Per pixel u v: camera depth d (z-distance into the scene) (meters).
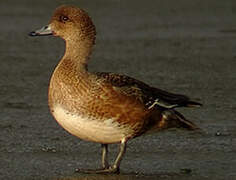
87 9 28.88
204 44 22.88
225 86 17.45
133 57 20.84
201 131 13.41
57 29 11.45
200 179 10.91
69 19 11.32
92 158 11.96
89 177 10.99
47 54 21.30
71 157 12.01
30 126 13.89
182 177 10.99
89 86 10.65
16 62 20.16
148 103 10.94
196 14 28.33
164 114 11.21
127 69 19.34
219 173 11.17
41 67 19.56
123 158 11.97
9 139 12.98
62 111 10.77
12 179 10.84
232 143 12.74
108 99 10.64
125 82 10.94
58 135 13.27
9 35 23.97
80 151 12.36
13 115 14.71
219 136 13.18
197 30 25.23
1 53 21.33
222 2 30.69
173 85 17.61
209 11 28.88
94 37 11.36
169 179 10.91
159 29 25.38
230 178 10.95
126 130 10.91
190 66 19.73
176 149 12.41
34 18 26.75
